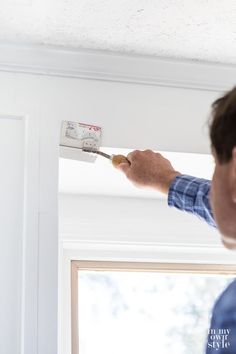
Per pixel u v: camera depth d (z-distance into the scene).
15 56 1.70
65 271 1.91
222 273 2.02
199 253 2.00
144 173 1.59
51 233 1.60
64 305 1.88
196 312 1.98
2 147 1.64
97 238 1.93
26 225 1.59
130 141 1.72
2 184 1.61
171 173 1.58
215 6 1.55
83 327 1.90
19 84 1.70
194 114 1.78
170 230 1.98
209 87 1.82
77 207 1.94
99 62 1.74
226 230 1.12
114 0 1.53
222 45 1.73
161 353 1.92
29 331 1.52
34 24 1.62
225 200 1.10
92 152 1.68
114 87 1.75
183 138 1.76
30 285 1.55
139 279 1.98
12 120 1.67
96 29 1.65
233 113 1.08
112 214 1.96
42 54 1.71
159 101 1.77
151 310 1.96
